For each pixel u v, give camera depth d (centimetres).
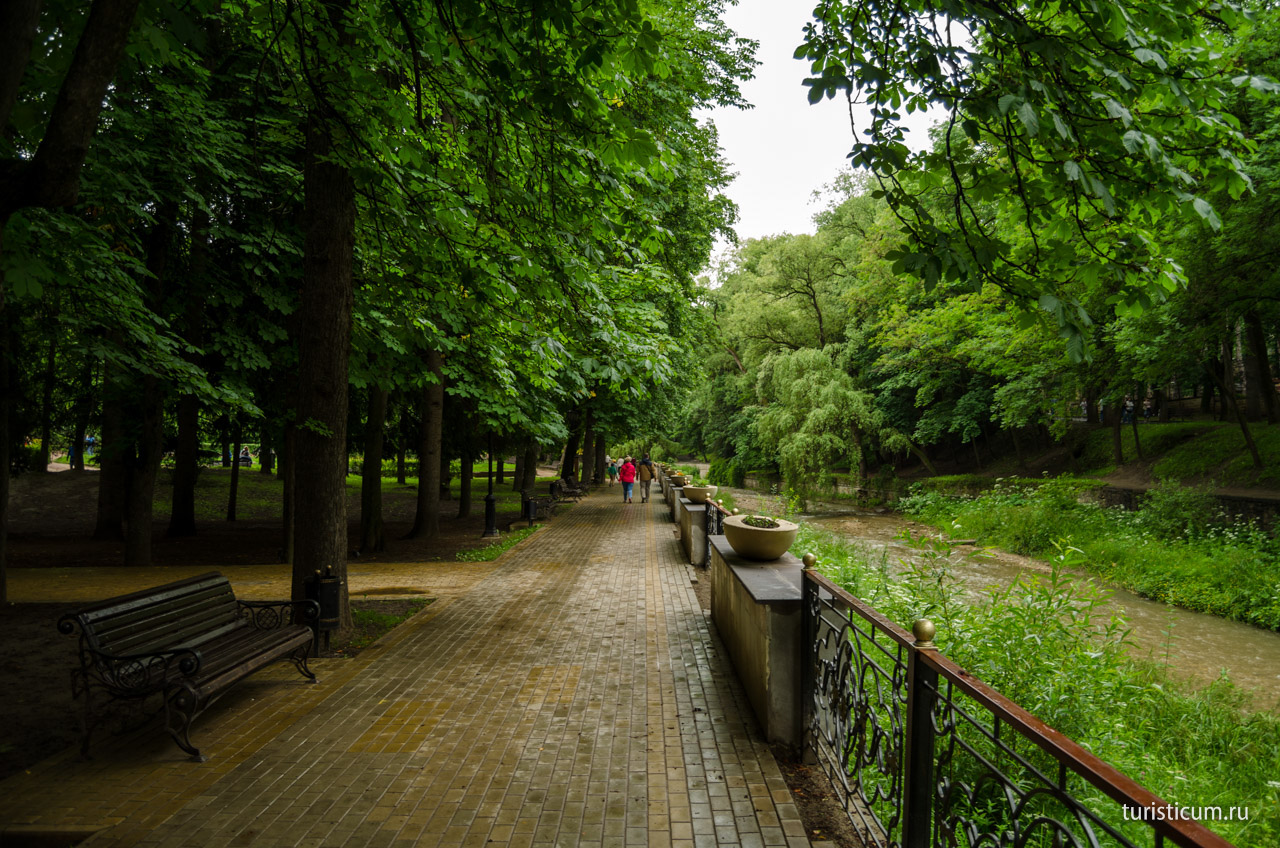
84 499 2448
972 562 1602
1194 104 340
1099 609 1184
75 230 679
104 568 1223
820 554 1150
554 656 637
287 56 608
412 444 2245
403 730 463
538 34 406
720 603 700
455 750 431
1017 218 381
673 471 3133
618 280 910
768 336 3716
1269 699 772
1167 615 1165
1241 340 2272
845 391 2873
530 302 718
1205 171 349
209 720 481
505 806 360
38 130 407
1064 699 464
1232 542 1416
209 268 1142
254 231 1099
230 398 872
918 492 2867
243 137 998
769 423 3052
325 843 324
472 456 2267
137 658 416
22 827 335
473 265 660
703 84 1227
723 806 361
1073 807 158
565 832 335
